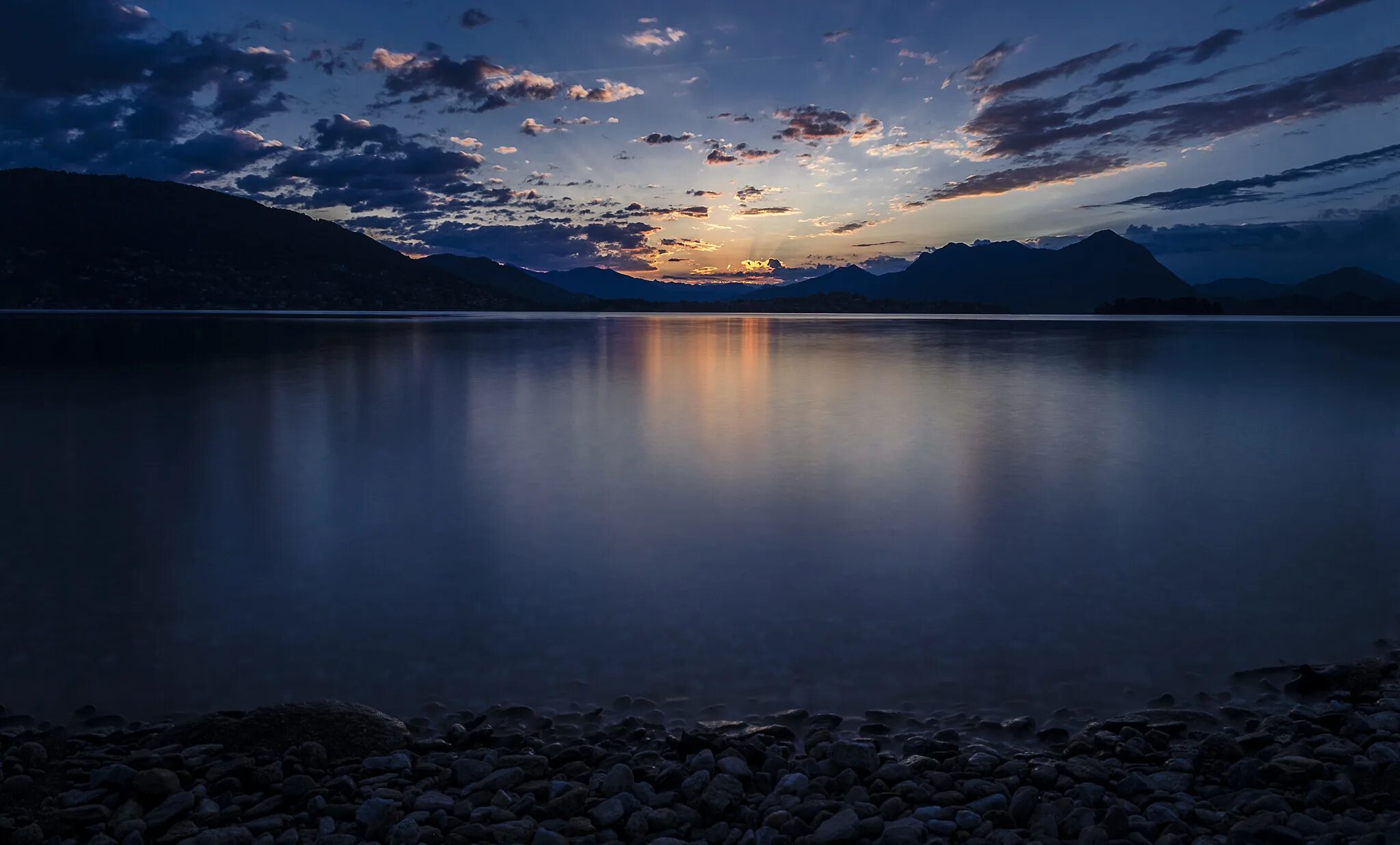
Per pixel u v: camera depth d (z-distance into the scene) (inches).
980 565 299.0
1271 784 161.3
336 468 475.2
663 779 164.6
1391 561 298.7
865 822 147.5
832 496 405.1
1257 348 1697.8
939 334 2529.5
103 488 422.6
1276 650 227.8
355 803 159.2
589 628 245.8
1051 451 523.2
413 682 213.6
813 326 3356.3
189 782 166.2
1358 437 571.2
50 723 194.1
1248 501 389.7
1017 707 199.5
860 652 228.7
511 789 164.1
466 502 394.9
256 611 259.8
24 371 1132.5
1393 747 168.9
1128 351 1606.8
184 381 987.3
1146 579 282.7
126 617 253.9
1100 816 152.2
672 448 538.3
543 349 1680.6
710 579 285.9
